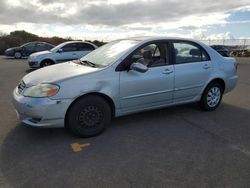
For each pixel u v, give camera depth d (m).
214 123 4.82
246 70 14.02
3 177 3.00
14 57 20.08
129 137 4.15
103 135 4.22
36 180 2.95
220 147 3.81
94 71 4.05
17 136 4.12
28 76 4.30
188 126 4.65
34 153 3.59
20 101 3.83
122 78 4.22
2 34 28.94
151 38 4.73
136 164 3.30
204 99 5.37
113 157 3.49
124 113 4.44
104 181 2.93
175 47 4.88
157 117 5.10
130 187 2.82
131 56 4.35
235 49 37.25
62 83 3.81
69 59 12.00
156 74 4.54
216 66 5.35
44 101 3.71
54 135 4.18
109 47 4.99
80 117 4.01
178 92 4.90
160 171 3.14
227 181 2.94
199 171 3.14
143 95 4.48
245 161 3.40
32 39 31.16
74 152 3.63
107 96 4.15
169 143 3.94
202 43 5.32
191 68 4.98
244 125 4.73
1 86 8.06
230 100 6.56
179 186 2.84
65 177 3.00
